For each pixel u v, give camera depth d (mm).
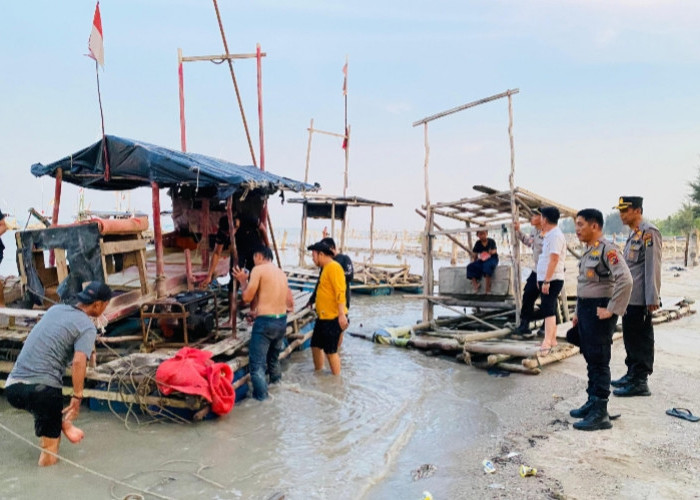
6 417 5602
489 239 9719
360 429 5387
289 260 32469
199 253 10414
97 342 6508
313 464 4559
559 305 9953
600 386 4988
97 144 7812
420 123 10336
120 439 5066
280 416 5758
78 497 3941
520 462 4414
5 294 7594
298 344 8695
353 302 16438
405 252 38094
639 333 5805
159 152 7617
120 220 6719
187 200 10375
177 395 5480
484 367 7762
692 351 8141
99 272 6305
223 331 7559
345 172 21609
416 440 5137
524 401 6086
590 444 4660
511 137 8820
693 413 5309
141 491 4039
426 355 8750
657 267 5531
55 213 8336
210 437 5152
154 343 6703
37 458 4598
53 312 4465
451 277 10125
